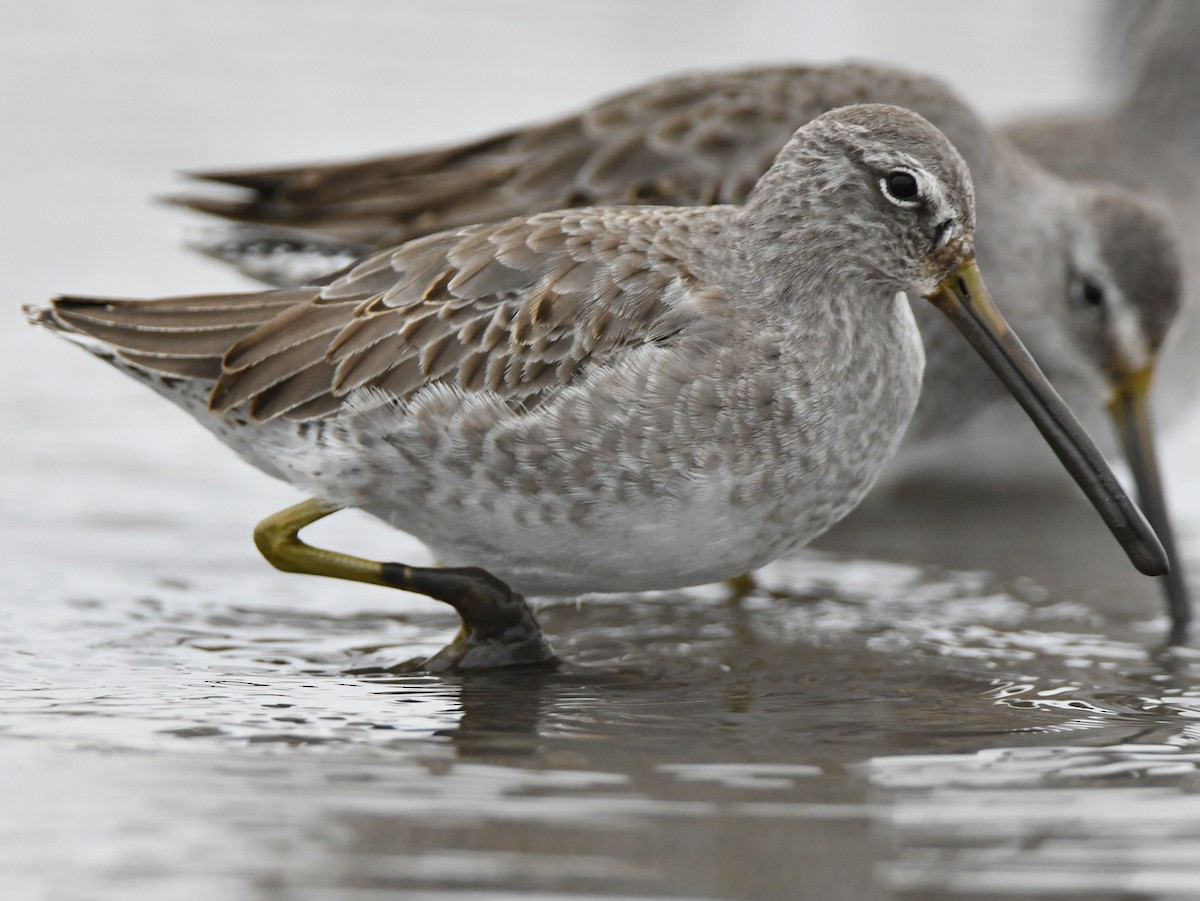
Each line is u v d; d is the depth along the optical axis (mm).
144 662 11172
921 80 15148
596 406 10547
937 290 11234
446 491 10820
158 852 8102
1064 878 8047
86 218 20938
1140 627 12773
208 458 16109
